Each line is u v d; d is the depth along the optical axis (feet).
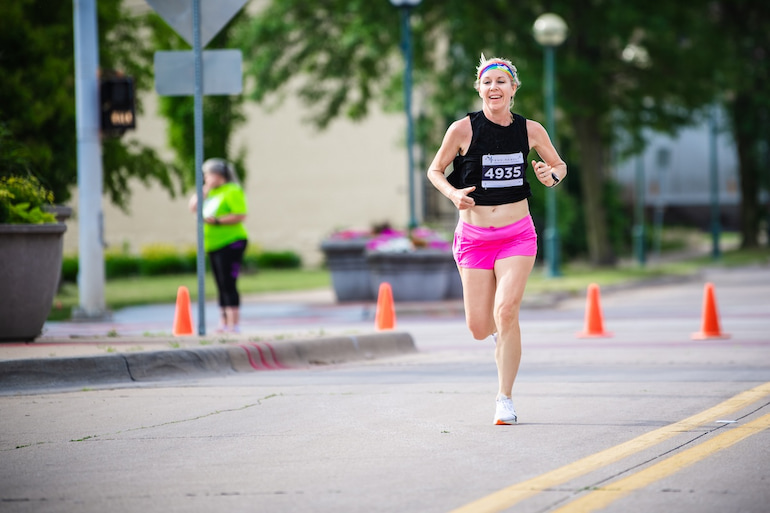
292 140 367.66
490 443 59.31
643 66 302.45
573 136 343.87
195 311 178.91
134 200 373.61
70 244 333.62
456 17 268.62
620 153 355.15
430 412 69.97
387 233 194.70
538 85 272.72
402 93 288.71
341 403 73.92
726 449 56.49
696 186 563.89
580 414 68.64
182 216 370.53
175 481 51.06
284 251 359.25
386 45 282.77
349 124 361.92
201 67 98.99
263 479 51.16
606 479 49.98
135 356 84.74
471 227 64.90
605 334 126.21
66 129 185.06
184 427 65.31
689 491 47.44
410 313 174.70
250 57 298.15
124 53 209.15
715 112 375.45
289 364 95.25
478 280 65.77
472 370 93.04
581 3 284.61
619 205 358.84
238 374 89.81
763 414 67.15
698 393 76.74
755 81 380.99
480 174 64.18
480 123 64.08
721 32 336.08
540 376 87.86
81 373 81.76
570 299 207.10
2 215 93.40
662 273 272.51
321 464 54.34
